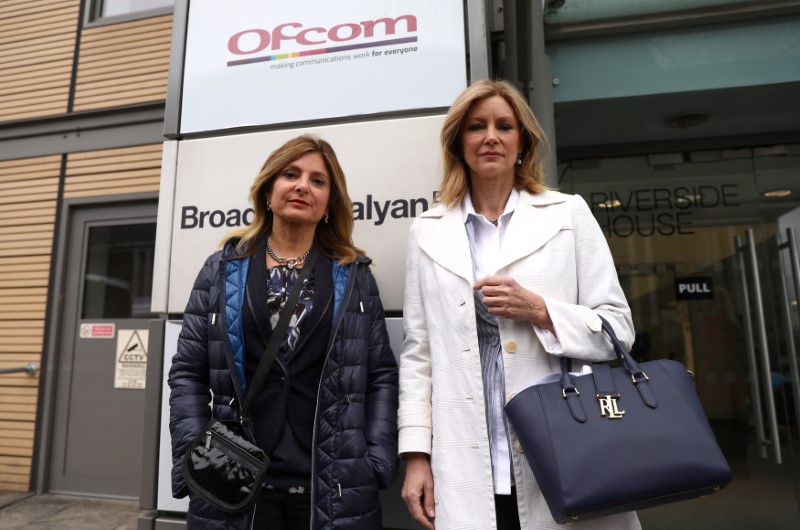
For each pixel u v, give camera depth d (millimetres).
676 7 2377
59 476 4066
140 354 4105
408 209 1812
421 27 1885
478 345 1233
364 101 1896
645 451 964
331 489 1238
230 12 2055
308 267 1415
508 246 1277
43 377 4211
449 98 1837
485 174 1350
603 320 1159
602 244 1304
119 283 4277
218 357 1329
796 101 2527
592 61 2490
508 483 1146
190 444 1242
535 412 1035
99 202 4312
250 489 1149
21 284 4371
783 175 2904
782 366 2783
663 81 2430
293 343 1320
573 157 3066
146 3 4574
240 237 1517
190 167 1986
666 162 3012
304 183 1425
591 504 934
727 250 2916
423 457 1270
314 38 1963
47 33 4664
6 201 4535
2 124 4559
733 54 2398
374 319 1462
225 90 2012
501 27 2275
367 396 1411
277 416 1274
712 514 2713
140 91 4367
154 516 1802
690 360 2867
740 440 2764
